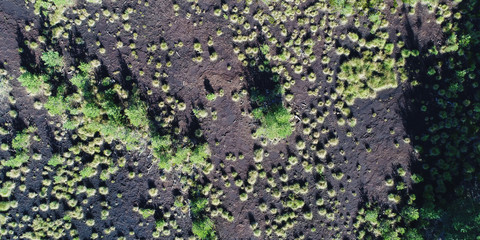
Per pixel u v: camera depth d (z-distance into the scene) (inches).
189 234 1812.3
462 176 1707.7
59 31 1824.6
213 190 1811.0
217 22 1835.6
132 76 1835.6
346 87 1801.2
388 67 1777.8
